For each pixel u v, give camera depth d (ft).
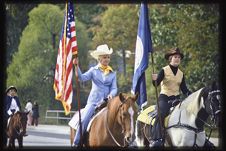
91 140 38.99
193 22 87.71
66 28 41.70
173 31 88.63
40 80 128.26
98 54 40.75
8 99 59.31
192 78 85.92
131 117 36.22
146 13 43.70
